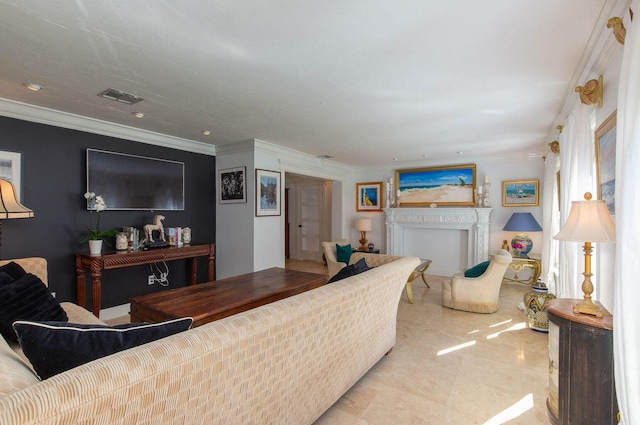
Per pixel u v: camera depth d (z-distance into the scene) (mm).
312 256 8203
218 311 2156
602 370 1492
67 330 988
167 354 955
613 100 1720
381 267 2416
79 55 2012
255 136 4195
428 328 3336
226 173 4781
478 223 5668
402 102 2848
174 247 3934
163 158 4223
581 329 1542
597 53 1847
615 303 1182
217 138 4328
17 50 1949
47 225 3205
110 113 3211
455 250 6105
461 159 5879
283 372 1431
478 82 2412
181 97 2746
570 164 2562
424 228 6367
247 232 4555
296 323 1458
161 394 941
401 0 1471
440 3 1493
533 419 1881
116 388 829
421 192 6352
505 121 3426
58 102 2900
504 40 1821
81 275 3271
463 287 3885
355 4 1501
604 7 1506
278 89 2553
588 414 1529
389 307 2537
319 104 2904
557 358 1672
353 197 7262
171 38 1812
